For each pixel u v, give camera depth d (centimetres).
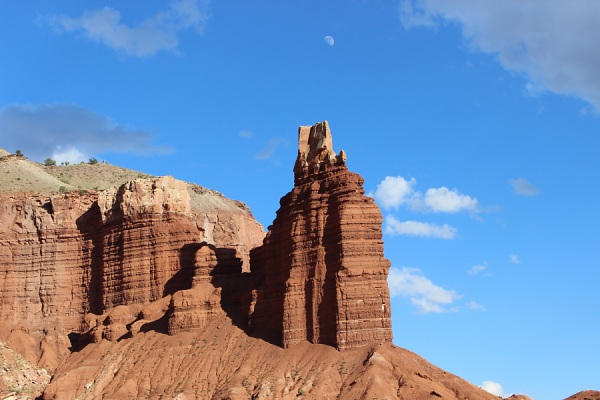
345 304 13188
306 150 14812
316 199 14100
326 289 13525
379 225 13675
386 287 13362
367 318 13162
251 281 15162
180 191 16625
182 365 13988
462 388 12281
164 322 15050
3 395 14338
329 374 12600
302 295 13688
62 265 16825
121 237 16375
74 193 17300
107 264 16400
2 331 16175
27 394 14562
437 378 12538
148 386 13788
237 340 14138
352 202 13762
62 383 14325
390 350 12838
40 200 17325
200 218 19625
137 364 14312
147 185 16512
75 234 16988
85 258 16812
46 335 16225
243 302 14625
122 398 13600
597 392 12262
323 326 13388
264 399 12456
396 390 12056
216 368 13700
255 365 13462
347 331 13088
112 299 16162
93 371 14500
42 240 16962
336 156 14412
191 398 13162
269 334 13988
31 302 16688
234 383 13100
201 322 14688
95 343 15400
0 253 16875
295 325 13588
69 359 15450
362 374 12344
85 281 16700
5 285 16700
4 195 17375
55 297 16675
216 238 19788
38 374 15100
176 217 16338
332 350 13062
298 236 14062
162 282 15875
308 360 13112
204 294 14962
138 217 16300
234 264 15688
